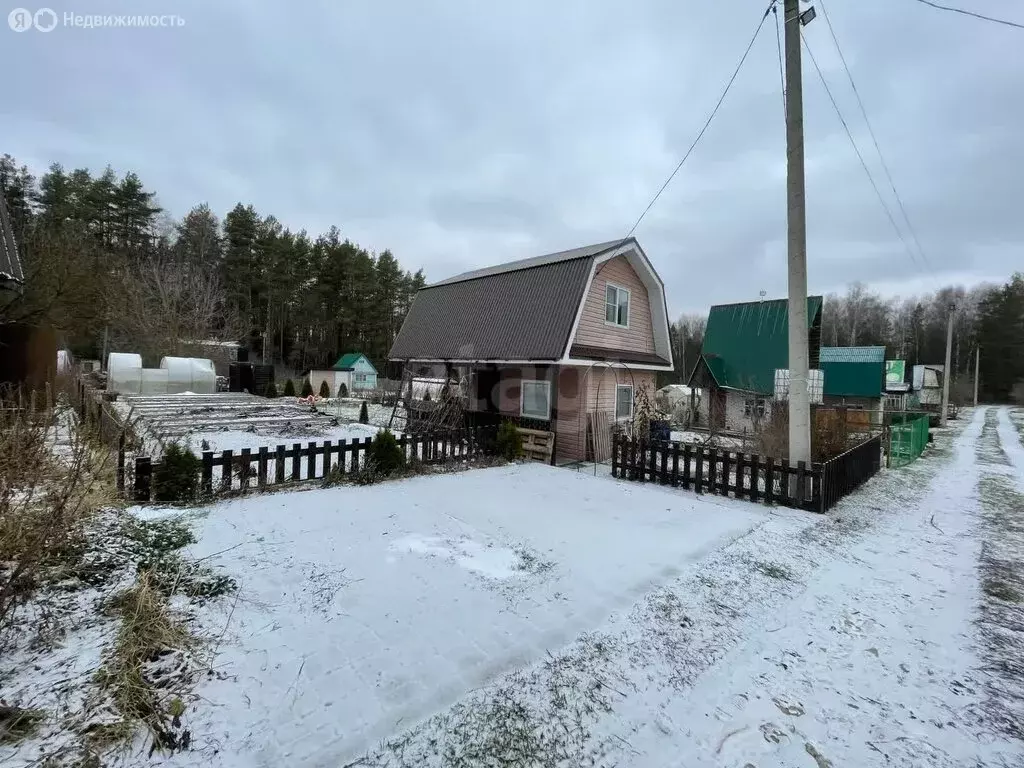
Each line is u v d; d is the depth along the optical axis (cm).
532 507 705
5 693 257
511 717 278
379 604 392
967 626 427
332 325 4941
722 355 2452
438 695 289
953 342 5700
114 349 2895
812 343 2167
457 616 380
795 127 799
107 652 297
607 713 291
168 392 2234
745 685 331
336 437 1314
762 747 274
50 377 1371
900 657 374
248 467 693
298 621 359
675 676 334
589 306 1259
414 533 559
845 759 268
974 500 948
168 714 254
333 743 247
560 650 346
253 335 4416
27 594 339
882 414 1995
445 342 1417
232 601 378
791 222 814
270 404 1950
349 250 5034
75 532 429
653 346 1555
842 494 880
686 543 579
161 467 619
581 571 480
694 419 2533
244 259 4350
